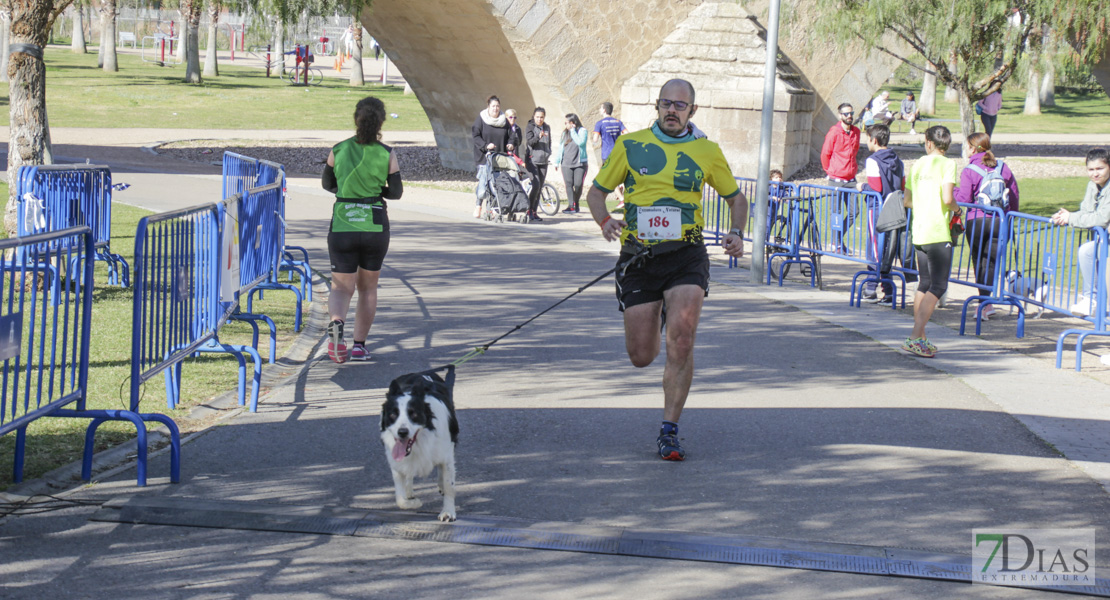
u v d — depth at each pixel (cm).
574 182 2267
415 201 2405
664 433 684
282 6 2672
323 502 595
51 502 582
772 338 1092
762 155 1447
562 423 767
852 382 908
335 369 921
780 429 759
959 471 669
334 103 5462
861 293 1305
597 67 2825
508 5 2620
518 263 1570
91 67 6956
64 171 1162
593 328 1124
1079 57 2156
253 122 4297
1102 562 525
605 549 535
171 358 715
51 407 599
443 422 567
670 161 663
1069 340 1140
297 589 484
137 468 647
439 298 1279
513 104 3030
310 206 2152
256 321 930
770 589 491
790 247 1491
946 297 1424
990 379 929
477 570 509
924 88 6019
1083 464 686
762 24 2994
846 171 1697
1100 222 1070
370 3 2680
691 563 521
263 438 714
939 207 992
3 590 470
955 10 2152
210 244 798
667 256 670
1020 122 5497
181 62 8450
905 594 488
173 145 3338
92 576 491
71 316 1077
